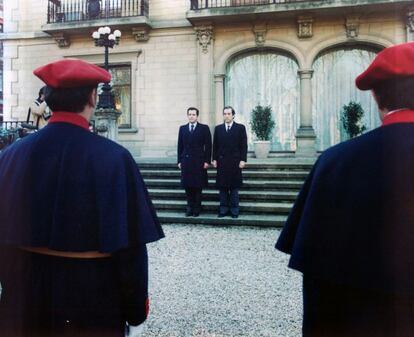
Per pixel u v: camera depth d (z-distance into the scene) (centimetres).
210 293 360
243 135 688
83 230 140
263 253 504
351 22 1211
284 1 1258
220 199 709
